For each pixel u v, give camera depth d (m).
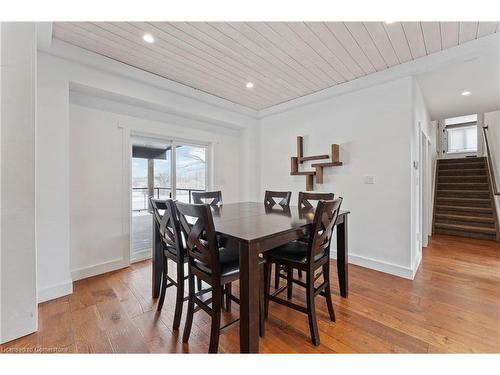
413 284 2.45
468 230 4.24
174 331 1.69
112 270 2.90
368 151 3.00
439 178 5.71
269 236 1.32
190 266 1.58
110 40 2.22
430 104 3.73
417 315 1.87
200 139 3.98
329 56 2.50
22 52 1.68
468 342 1.55
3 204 1.60
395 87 2.76
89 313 1.93
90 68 2.47
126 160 3.05
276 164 4.27
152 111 3.32
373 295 2.22
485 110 4.06
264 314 1.73
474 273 2.70
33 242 1.70
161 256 2.21
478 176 5.17
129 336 1.64
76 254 2.64
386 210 2.84
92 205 2.76
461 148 8.19
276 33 2.12
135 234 3.34
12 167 1.63
